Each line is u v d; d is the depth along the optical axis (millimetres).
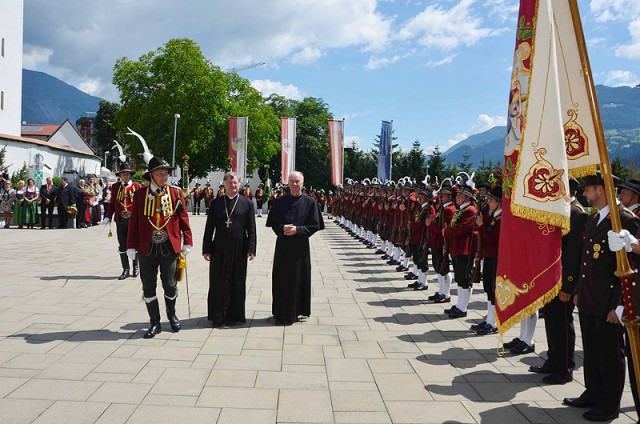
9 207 20000
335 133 26781
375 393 4539
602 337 4172
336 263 13070
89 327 6332
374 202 16469
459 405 4328
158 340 5918
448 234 7414
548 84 4562
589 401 4328
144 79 37281
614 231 3738
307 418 3994
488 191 6574
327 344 5984
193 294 8562
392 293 9188
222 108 38594
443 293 8438
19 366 4922
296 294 6887
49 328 6230
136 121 37719
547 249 4609
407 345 6023
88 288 8609
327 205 37875
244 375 4879
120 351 5469
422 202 9664
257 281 9922
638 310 3807
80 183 21000
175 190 6305
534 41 4629
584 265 4348
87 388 4438
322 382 4766
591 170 4887
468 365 5367
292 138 27734
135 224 6137
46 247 13984
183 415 3971
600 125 3768
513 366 5371
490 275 6516
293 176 6953
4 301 7555
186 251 6430
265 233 20906
